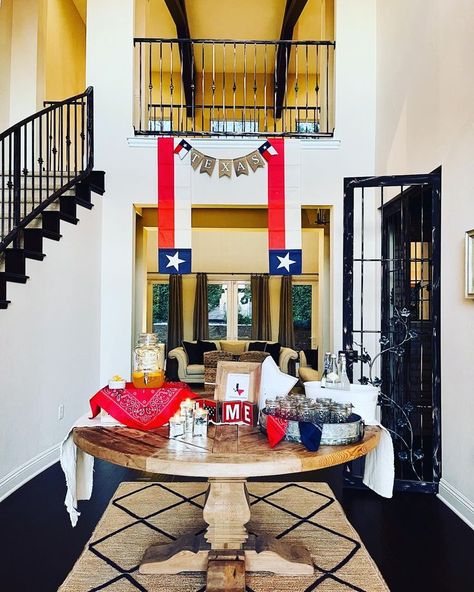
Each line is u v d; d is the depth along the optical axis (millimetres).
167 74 10055
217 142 4656
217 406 2133
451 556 2393
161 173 4562
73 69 7660
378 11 4574
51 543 2477
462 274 2883
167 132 4664
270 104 10164
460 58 2898
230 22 8188
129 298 4566
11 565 2260
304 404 2027
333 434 1831
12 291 3174
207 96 10250
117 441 1878
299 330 9961
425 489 3182
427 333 4180
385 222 4371
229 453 1739
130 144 4617
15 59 5566
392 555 2398
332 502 3025
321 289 7281
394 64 4098
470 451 2760
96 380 4477
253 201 4590
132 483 3346
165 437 1938
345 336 3402
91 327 4367
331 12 5383
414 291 4148
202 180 4594
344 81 4680
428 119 3387
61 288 3832
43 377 3576
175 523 2680
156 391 2160
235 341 8969
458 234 2939
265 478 3488
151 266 9820
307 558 2215
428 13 3373
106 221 4598
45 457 3602
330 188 4621
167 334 9852
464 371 2846
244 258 9883
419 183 3234
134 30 4844
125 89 4672
